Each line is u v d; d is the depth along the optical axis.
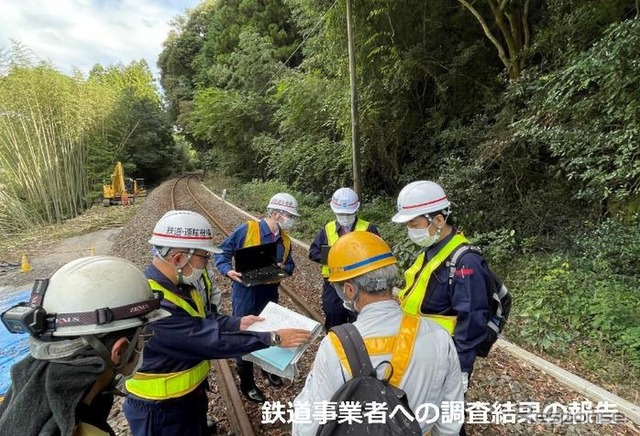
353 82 9.12
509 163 7.31
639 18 4.34
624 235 5.49
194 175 38.09
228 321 2.09
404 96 10.24
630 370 4.04
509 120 7.41
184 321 1.82
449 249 2.20
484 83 9.26
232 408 3.27
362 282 1.45
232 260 3.46
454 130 9.21
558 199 7.25
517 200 7.65
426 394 1.38
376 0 8.99
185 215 1.98
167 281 1.90
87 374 1.07
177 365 1.95
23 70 18.83
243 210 15.32
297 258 8.05
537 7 8.07
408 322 1.44
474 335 2.02
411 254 6.87
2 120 17.88
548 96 5.68
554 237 6.96
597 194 5.62
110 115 26.66
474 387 3.58
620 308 4.66
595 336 4.56
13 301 7.85
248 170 26.23
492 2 7.90
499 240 6.92
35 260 10.87
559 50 6.97
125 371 1.22
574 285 5.30
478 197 7.61
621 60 4.44
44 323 1.07
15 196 17.59
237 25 28.73
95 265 1.20
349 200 3.48
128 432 3.14
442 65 9.59
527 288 5.71
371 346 1.36
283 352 2.04
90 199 22.30
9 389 1.10
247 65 23.34
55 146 19.75
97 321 1.08
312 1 11.20
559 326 4.76
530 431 3.04
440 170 9.20
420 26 9.59
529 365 4.05
